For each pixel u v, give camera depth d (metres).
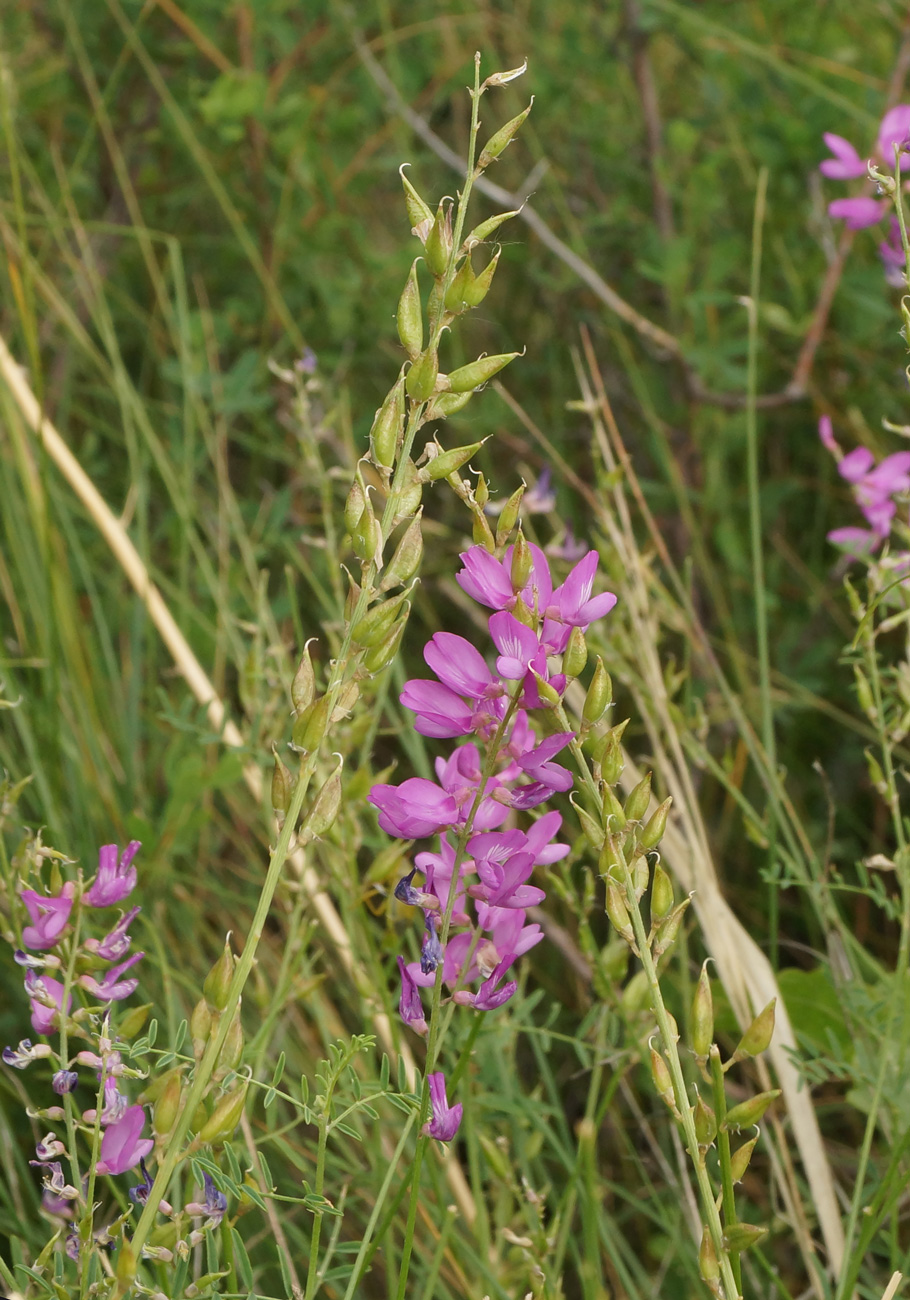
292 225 1.41
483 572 0.64
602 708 0.64
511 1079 0.79
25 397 0.99
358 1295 0.82
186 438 1.15
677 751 0.85
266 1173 0.67
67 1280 0.69
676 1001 0.87
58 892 0.68
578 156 1.53
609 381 1.40
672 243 1.28
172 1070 0.63
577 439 1.38
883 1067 0.76
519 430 1.39
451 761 0.66
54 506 1.07
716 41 1.41
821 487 1.28
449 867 0.67
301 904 0.79
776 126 1.35
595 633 0.87
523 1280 0.78
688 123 1.45
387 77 1.47
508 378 1.44
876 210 0.90
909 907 0.78
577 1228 0.85
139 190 1.46
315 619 1.19
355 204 1.51
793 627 1.21
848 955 0.84
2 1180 0.81
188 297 1.46
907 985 0.80
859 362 1.35
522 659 0.64
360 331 1.41
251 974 0.82
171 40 1.48
